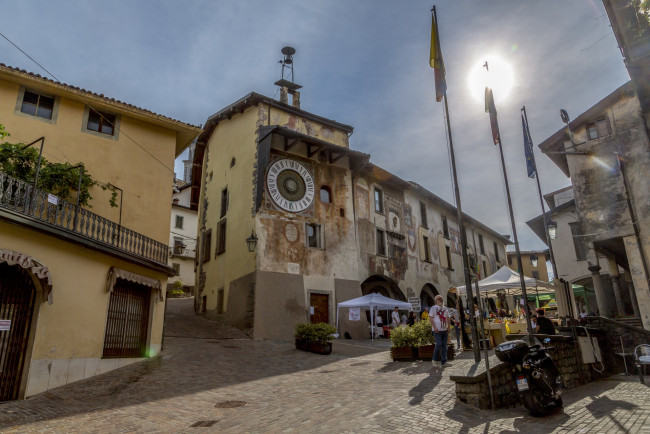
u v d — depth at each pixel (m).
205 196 26.84
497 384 6.97
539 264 49.72
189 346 15.27
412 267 28.84
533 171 13.77
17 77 13.26
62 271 10.04
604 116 18.31
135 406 7.91
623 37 9.31
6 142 11.80
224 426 6.41
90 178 13.81
